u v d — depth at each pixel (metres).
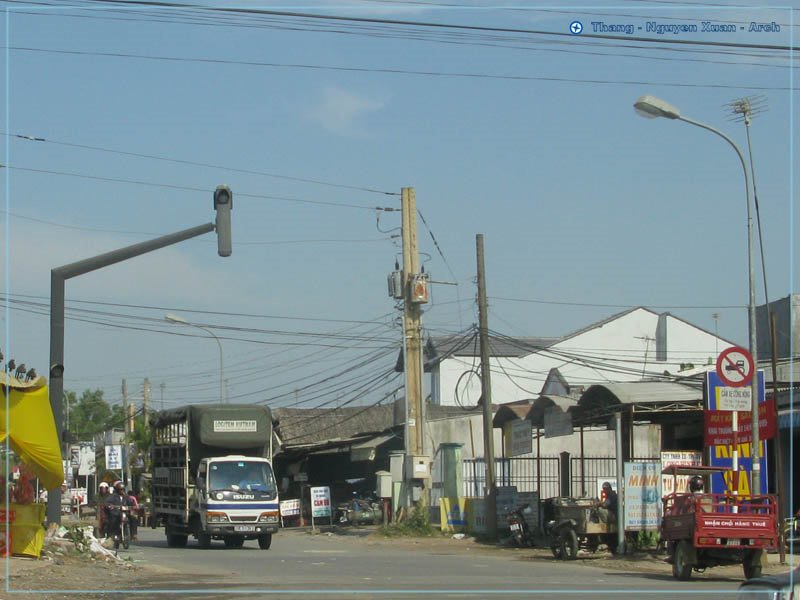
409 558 24.95
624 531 24.67
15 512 19.64
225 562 23.11
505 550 28.36
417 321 35.06
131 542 34.12
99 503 33.06
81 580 17.42
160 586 16.73
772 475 30.47
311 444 53.72
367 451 46.03
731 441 23.73
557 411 29.41
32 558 19.70
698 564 18.89
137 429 60.88
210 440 29.42
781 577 9.23
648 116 21.22
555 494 39.38
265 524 28.59
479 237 32.34
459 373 63.09
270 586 16.75
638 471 24.95
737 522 18.56
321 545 31.89
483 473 38.41
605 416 28.14
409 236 34.97
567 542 24.25
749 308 21.91
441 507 35.12
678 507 19.61
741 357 21.73
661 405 25.92
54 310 20.14
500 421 34.88
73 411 95.06
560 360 62.12
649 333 62.03
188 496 29.67
